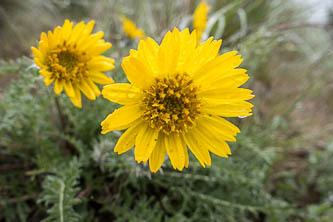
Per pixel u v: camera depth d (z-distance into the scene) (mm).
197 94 146
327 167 247
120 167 177
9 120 179
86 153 193
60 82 167
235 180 197
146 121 145
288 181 242
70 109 190
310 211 216
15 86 169
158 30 308
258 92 315
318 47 365
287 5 351
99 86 193
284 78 339
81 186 199
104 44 174
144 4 329
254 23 349
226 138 146
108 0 311
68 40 170
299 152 273
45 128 199
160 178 196
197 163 189
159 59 137
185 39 139
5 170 200
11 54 269
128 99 139
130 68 133
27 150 203
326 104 344
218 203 198
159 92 144
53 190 160
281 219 208
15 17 324
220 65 141
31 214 192
